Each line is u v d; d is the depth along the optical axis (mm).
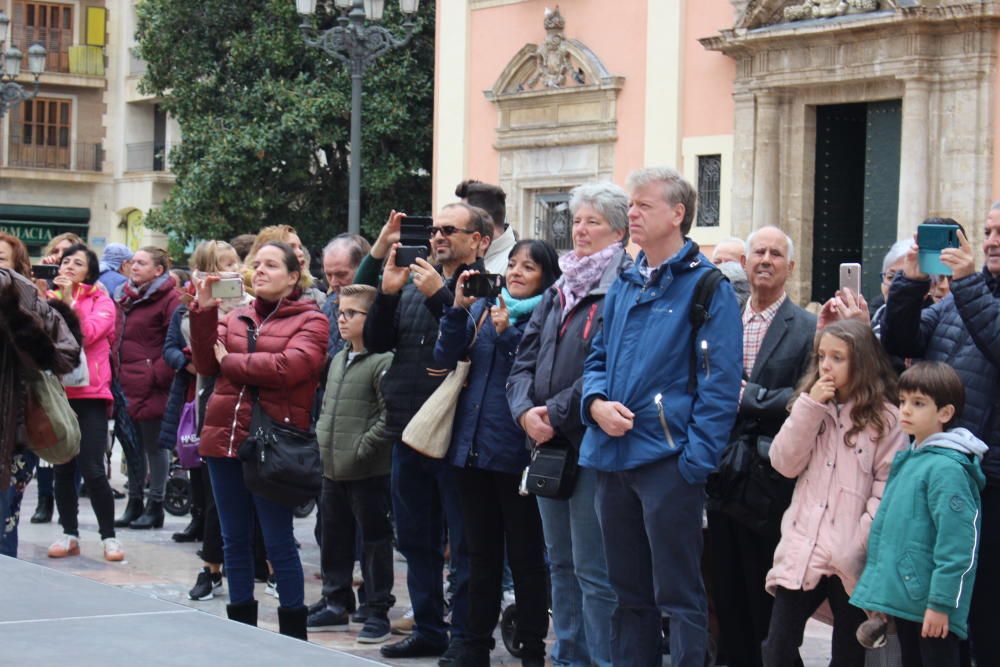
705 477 5539
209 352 7039
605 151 19922
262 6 24906
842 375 5785
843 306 6254
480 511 6922
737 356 5629
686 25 18906
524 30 21016
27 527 11695
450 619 8016
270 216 25141
